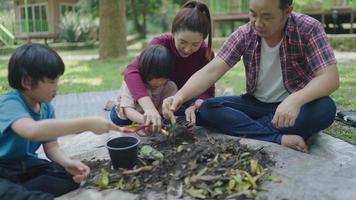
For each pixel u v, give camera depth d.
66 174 2.05
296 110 2.26
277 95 2.72
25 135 1.83
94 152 2.54
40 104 2.10
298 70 2.59
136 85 2.66
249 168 2.01
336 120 3.46
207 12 2.79
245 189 1.85
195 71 3.01
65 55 12.77
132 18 21.06
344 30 11.14
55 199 1.91
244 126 2.63
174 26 2.70
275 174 2.01
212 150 2.16
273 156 2.23
